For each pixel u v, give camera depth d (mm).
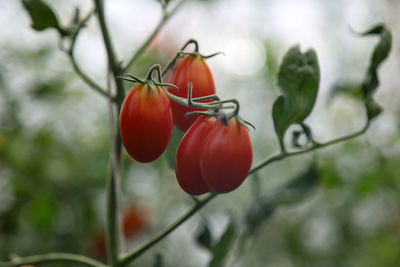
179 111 512
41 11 562
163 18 571
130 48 1144
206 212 1090
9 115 959
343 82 853
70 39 570
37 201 897
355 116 1244
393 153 1099
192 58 515
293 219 1275
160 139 491
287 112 525
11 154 931
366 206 1187
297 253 1247
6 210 897
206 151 487
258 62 1357
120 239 562
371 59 539
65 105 1027
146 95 489
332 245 1213
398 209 1157
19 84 994
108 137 1011
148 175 1060
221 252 586
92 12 563
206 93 510
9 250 835
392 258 1129
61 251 886
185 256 1136
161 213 1119
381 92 1327
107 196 562
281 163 1320
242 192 1217
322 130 1275
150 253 1049
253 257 1250
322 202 1189
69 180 940
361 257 1182
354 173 1064
